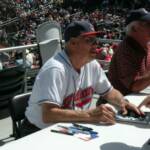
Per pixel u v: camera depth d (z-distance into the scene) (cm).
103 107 249
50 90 250
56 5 3084
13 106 282
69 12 3159
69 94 262
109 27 2347
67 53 261
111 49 498
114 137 224
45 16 2888
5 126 428
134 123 248
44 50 498
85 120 246
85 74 272
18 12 2800
